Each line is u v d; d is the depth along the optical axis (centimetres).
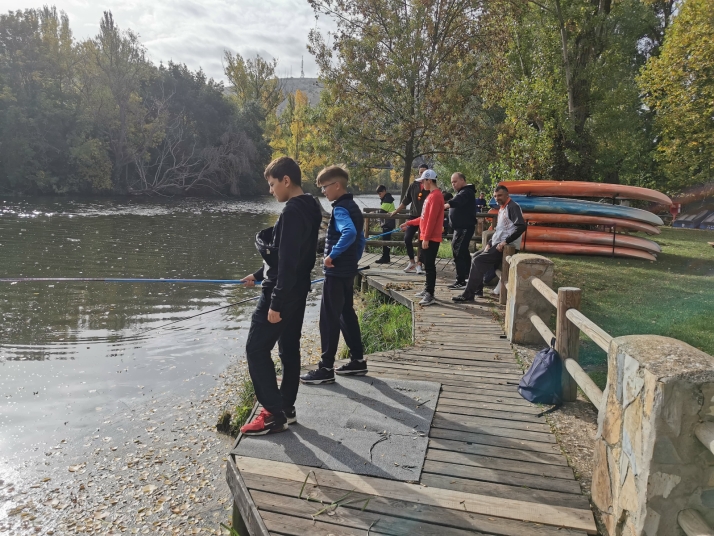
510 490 284
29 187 3956
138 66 4572
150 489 404
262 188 5825
